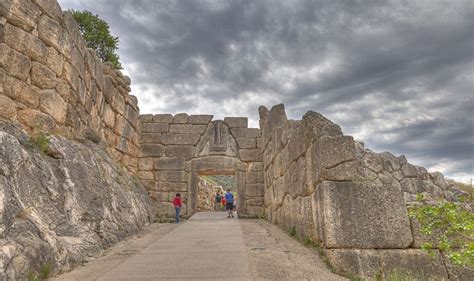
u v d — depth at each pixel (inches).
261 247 296.4
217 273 208.7
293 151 361.7
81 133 397.4
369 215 245.8
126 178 511.5
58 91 333.4
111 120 517.0
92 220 298.0
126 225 368.2
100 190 344.2
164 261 242.7
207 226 458.9
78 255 242.1
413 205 253.8
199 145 670.5
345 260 234.2
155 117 677.3
